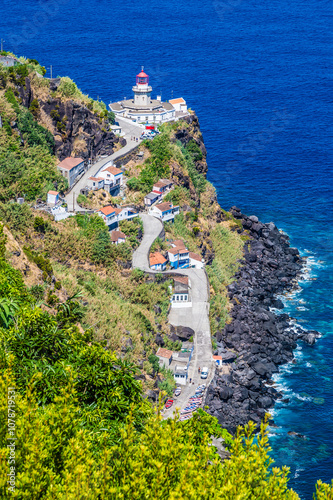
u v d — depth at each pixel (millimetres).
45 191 153750
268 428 120625
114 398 62844
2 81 166375
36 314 70688
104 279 143625
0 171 150500
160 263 153000
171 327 138750
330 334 152750
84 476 41406
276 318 156625
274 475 43031
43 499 41062
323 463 111875
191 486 40562
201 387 123562
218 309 150250
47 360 66188
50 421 45969
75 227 150375
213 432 58906
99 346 68625
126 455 43281
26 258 121188
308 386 134000
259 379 134375
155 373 121250
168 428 44969
